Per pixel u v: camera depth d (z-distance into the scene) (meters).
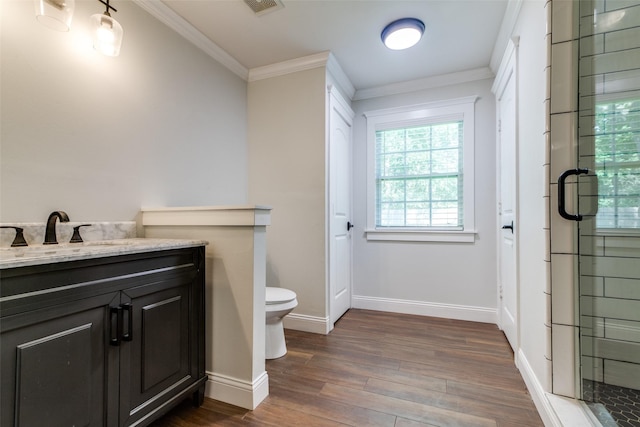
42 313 0.89
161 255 1.29
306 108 2.60
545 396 1.34
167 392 1.30
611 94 1.27
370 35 2.27
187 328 1.42
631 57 1.24
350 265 3.18
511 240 2.14
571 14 1.32
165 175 2.00
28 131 1.32
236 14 2.03
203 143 2.32
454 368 1.85
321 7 1.97
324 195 2.53
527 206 1.67
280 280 2.65
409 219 3.04
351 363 1.92
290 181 2.65
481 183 2.77
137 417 1.16
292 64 2.61
